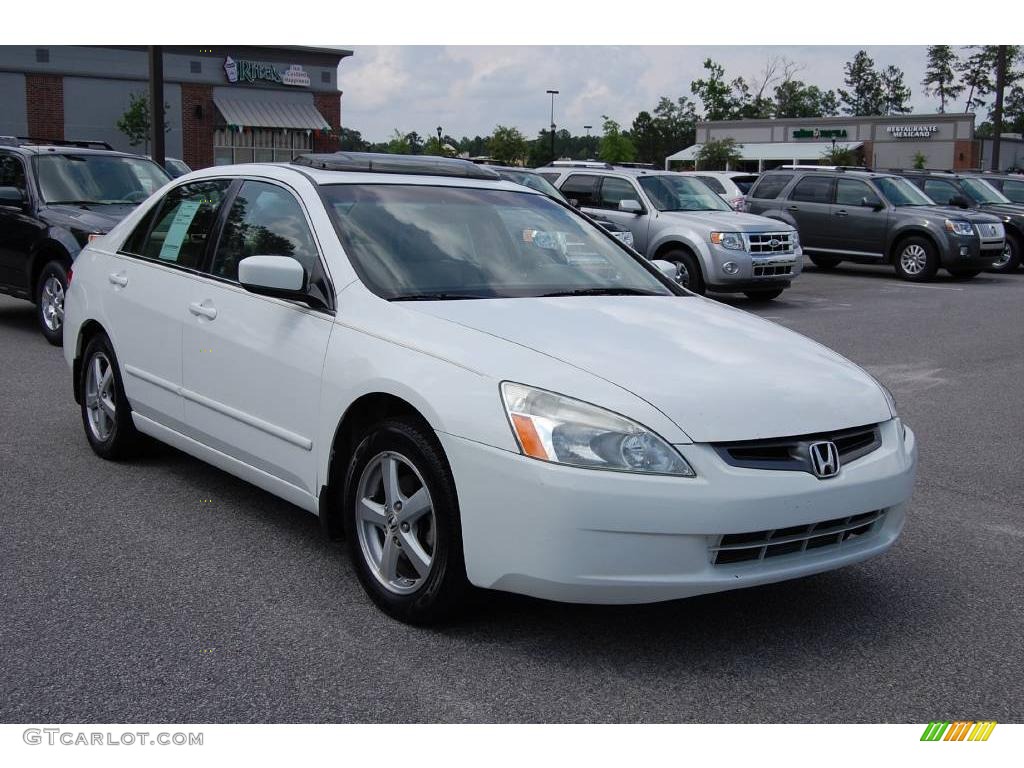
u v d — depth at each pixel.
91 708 3.08
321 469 4.01
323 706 3.12
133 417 5.43
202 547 4.46
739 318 4.41
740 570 3.34
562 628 3.70
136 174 10.77
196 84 43.06
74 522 4.75
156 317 5.05
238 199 4.88
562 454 3.21
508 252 4.56
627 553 3.20
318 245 4.27
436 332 3.71
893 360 10.05
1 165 10.48
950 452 6.56
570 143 102.38
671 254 14.27
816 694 3.28
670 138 105.38
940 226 18.08
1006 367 9.76
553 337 3.68
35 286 9.85
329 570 4.22
